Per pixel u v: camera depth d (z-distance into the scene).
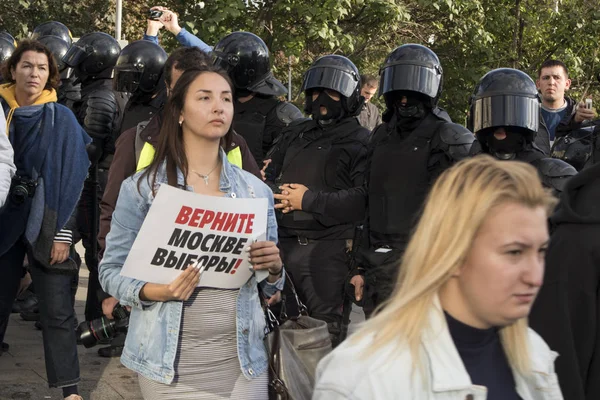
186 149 2.96
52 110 4.54
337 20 16.53
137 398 5.04
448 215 1.70
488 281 1.68
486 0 18.45
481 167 1.73
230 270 2.85
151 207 2.71
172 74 3.68
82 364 5.75
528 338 1.85
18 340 6.29
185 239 2.76
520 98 3.99
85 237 6.12
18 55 4.62
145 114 5.73
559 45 17.58
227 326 2.87
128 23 23.70
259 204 2.85
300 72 20.86
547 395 1.86
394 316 1.71
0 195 3.91
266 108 5.47
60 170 4.46
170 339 2.79
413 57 4.41
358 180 4.77
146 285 2.80
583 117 6.39
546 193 1.72
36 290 4.48
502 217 1.67
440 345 1.69
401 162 4.41
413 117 4.46
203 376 2.83
